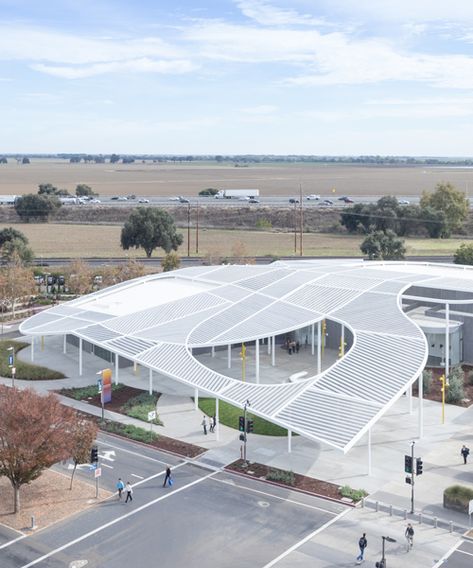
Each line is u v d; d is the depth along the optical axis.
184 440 58.38
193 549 41.94
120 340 69.19
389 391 54.59
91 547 42.19
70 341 87.75
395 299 75.50
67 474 52.41
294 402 53.62
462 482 50.38
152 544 42.53
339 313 72.88
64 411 49.41
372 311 72.50
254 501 48.00
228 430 60.34
